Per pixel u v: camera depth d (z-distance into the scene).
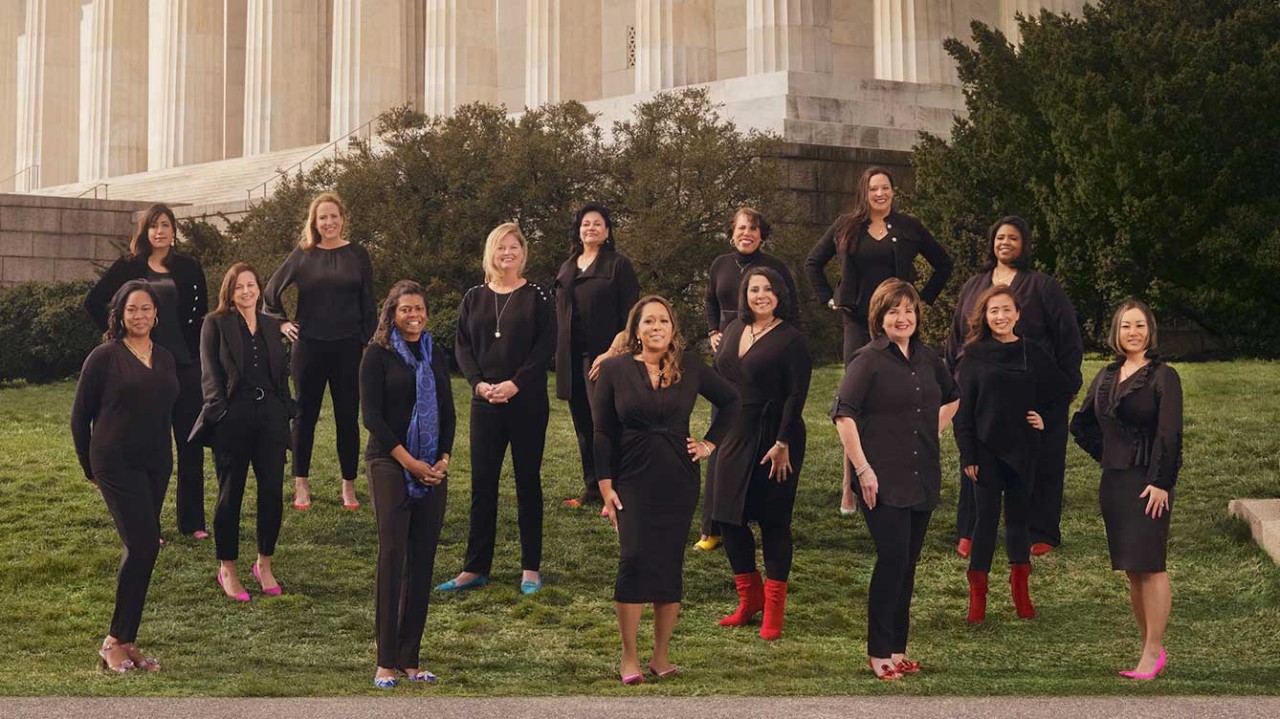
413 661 7.57
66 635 8.78
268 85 38.34
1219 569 10.37
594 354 11.02
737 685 7.29
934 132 25.17
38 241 29.92
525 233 21.92
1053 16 22.55
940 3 27.17
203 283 10.84
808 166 22.81
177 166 41.75
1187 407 15.55
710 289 10.28
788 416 8.48
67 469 13.27
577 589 9.73
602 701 6.40
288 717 5.96
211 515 11.57
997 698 6.51
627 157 21.56
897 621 7.80
